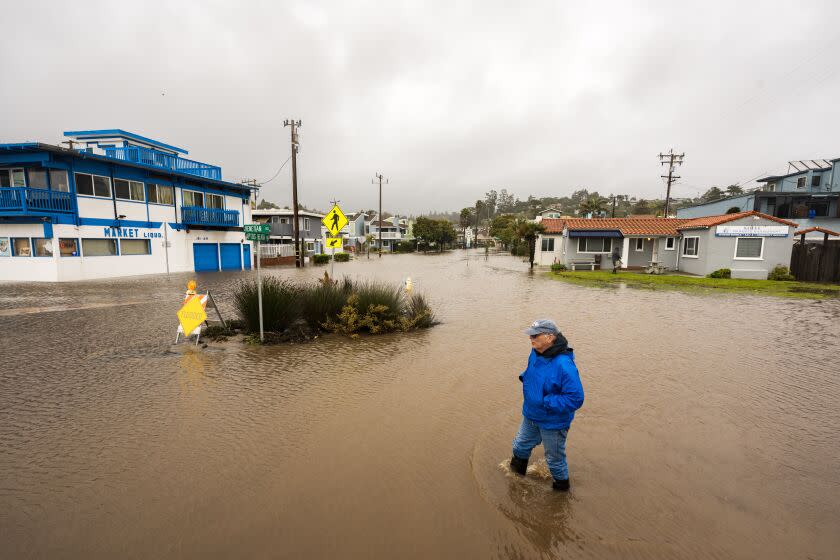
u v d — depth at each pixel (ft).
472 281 68.80
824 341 27.91
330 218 43.70
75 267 62.64
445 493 10.77
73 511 9.88
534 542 9.05
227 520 9.57
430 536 9.16
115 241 69.15
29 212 56.49
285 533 9.16
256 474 11.53
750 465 12.39
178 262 81.51
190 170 85.87
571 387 9.85
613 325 32.94
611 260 92.68
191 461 12.19
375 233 263.90
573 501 10.52
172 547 8.68
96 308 37.65
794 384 19.49
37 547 8.67
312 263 118.73
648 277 73.67
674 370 21.54
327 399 17.15
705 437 14.16
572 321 34.58
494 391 18.33
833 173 105.70
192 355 23.39
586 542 9.07
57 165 59.41
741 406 16.87
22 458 12.28
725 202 108.78
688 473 11.92
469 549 8.79
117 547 8.68
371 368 21.43
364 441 13.56
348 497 10.53
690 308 41.45
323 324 28.94
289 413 15.70
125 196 70.33
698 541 9.11
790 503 10.53
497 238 279.08
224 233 94.63
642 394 18.13
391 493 10.73
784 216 103.91
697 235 80.07
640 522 9.76
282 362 22.31
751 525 9.67
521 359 23.31
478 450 13.07
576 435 14.24
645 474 11.85
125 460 12.23
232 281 63.67
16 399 16.85
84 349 24.38
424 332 30.17
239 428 14.39
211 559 8.36
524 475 11.69
